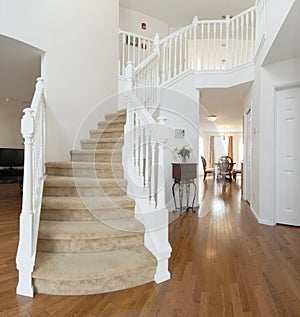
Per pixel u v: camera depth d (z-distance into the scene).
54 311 1.85
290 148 4.16
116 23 5.22
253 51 4.97
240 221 4.44
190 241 3.39
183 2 6.76
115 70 5.14
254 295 2.10
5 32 3.34
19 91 6.05
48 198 2.91
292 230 3.90
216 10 7.05
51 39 3.93
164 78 5.23
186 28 5.48
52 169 3.50
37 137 2.62
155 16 7.40
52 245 2.41
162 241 2.44
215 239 3.48
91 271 2.12
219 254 2.95
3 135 9.46
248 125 6.02
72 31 4.27
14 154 9.32
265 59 4.09
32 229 2.12
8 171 9.27
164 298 2.05
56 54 4.01
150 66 4.73
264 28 4.06
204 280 2.34
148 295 2.09
